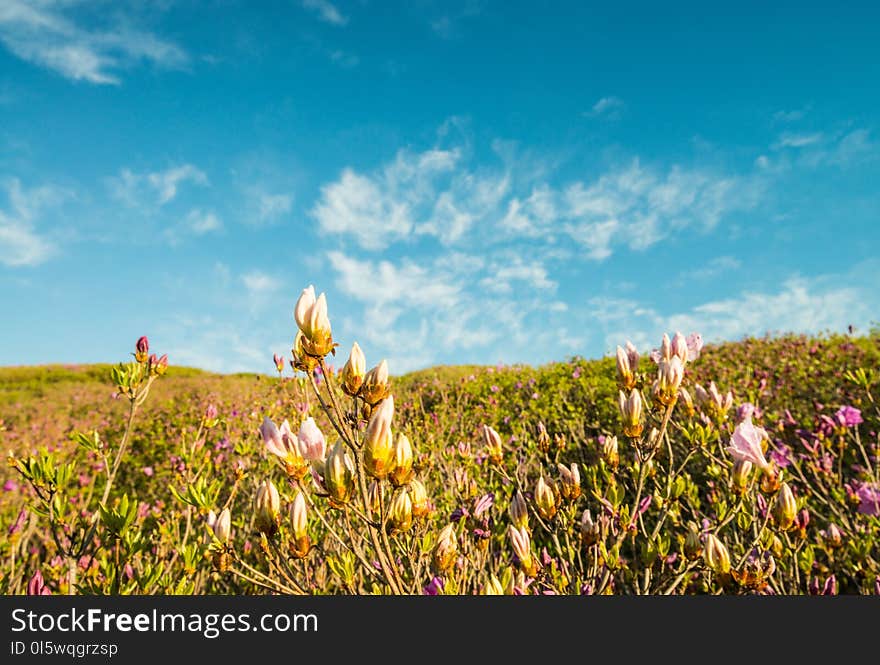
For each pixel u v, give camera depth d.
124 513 2.20
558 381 10.20
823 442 3.92
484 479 4.09
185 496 2.45
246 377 19.22
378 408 1.57
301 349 1.66
